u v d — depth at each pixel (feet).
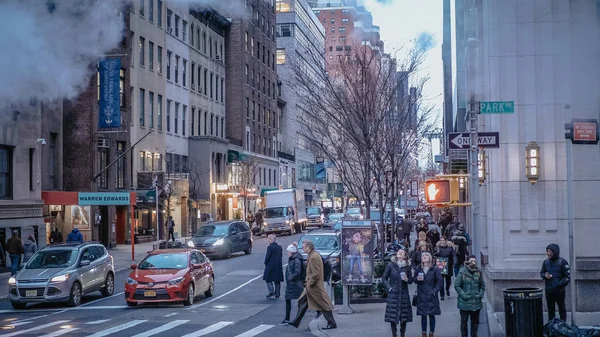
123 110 149.48
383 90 88.33
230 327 57.98
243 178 217.77
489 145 50.11
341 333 53.31
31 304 75.46
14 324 60.44
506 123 59.72
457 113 111.24
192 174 191.62
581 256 57.82
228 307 70.33
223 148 210.38
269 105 277.85
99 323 60.29
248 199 231.09
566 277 48.62
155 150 171.42
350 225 62.54
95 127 138.72
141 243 160.25
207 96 214.90
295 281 58.23
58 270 72.54
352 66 99.25
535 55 59.26
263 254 134.21
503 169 59.67
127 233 155.84
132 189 154.40
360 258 62.59
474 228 52.54
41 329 57.16
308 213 234.99
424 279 47.93
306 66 193.06
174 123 186.39
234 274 100.07
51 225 129.90
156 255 74.69
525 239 59.26
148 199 148.77
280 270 75.77
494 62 59.77
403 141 135.54
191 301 71.56
